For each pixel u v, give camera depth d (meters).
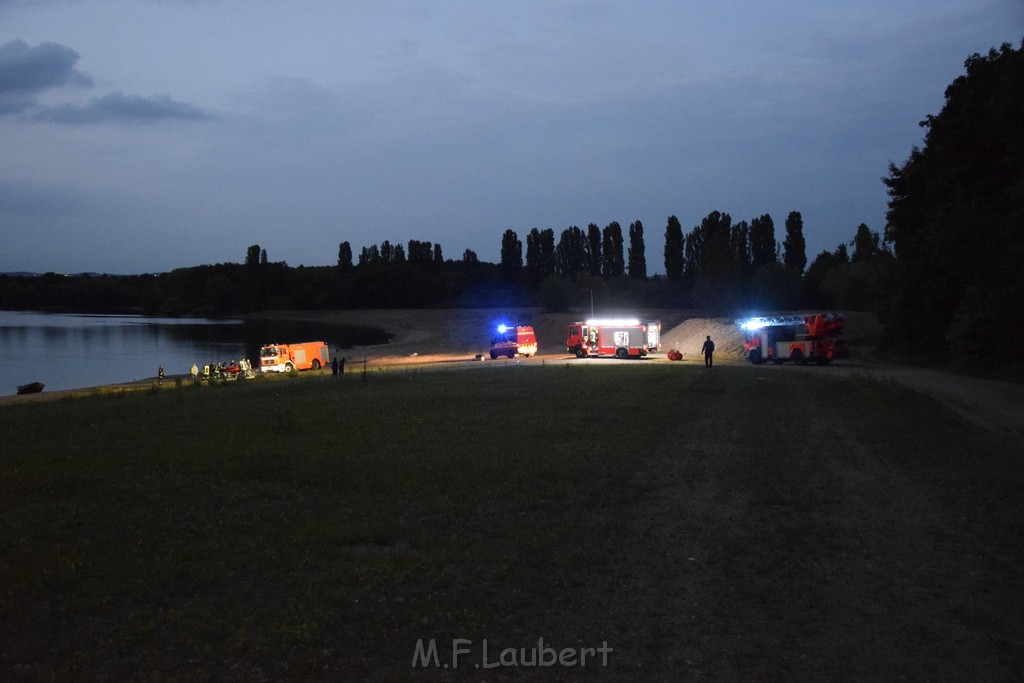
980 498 12.04
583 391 28.41
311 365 61.91
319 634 6.79
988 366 38.50
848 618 7.37
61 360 84.19
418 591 7.84
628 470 13.90
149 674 6.02
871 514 11.14
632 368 44.69
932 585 8.26
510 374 38.72
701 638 6.90
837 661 6.46
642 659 6.48
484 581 8.23
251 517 10.70
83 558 8.76
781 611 7.52
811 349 49.50
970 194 48.56
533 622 7.20
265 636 6.73
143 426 20.33
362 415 21.69
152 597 7.64
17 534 9.72
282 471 13.78
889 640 6.88
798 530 10.22
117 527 10.12
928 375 38.78
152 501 11.65
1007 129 41.53
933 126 52.62
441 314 160.75
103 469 14.05
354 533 9.73
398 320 160.75
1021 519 10.83
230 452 15.72
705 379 34.88
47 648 6.46
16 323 179.38
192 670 6.12
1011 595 7.98
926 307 49.25
